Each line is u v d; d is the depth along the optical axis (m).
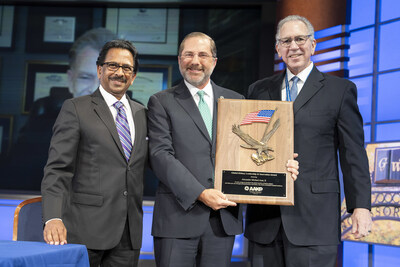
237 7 4.52
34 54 4.62
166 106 2.02
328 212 1.90
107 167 1.94
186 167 1.92
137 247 1.98
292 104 1.95
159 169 1.91
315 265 1.87
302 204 1.90
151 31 4.59
